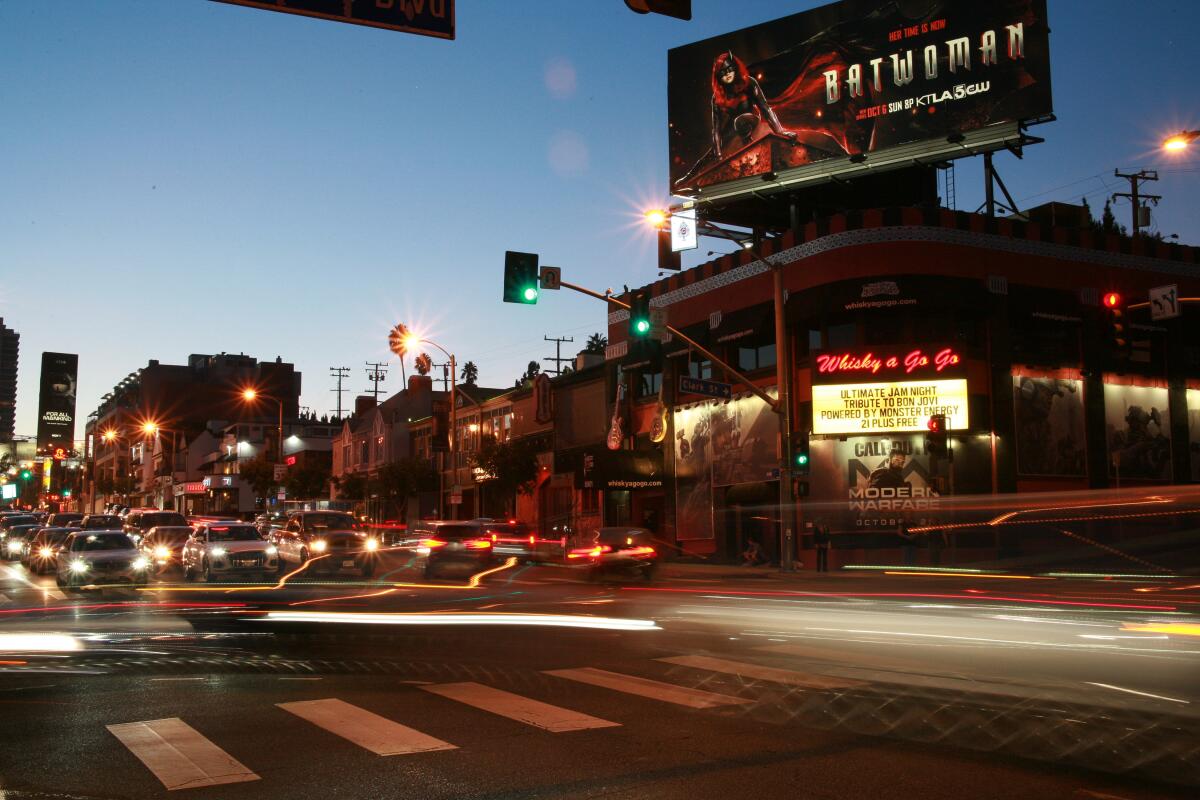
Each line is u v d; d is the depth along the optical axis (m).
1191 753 7.20
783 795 6.28
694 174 41.19
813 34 39.16
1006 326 33.66
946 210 33.66
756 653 12.42
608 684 10.33
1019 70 35.00
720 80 41.00
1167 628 14.66
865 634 14.26
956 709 8.73
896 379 32.94
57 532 33.16
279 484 79.25
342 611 18.52
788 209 42.31
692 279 40.66
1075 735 7.75
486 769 6.95
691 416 40.06
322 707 9.23
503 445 49.47
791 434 30.58
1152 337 37.03
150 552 30.42
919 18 36.97
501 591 23.78
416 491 60.25
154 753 7.50
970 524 32.62
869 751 7.37
